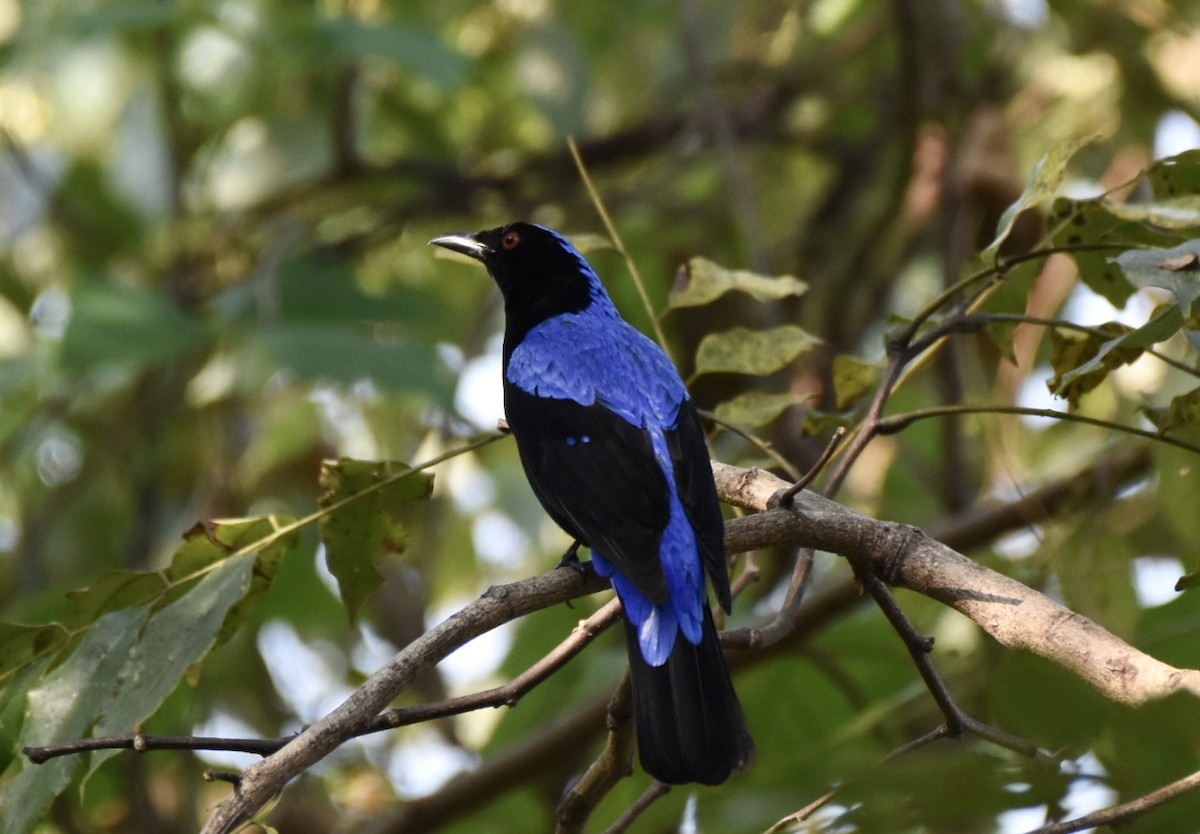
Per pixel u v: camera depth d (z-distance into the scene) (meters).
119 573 7.69
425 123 16.91
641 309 15.69
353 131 15.66
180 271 15.95
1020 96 14.27
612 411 8.85
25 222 16.19
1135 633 9.88
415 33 13.77
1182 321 6.83
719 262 15.62
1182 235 8.18
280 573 14.30
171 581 7.85
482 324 16.06
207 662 13.19
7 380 12.88
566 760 11.86
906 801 5.30
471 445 8.14
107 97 15.73
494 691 6.91
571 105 15.91
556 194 16.09
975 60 15.94
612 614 7.38
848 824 5.42
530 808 13.58
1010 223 7.66
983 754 5.49
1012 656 5.73
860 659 11.37
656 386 8.97
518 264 10.99
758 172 16.25
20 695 7.79
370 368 11.98
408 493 8.13
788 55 16.22
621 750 7.58
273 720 15.52
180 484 16.23
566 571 7.27
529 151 17.09
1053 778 5.31
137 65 15.73
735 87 16.22
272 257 13.75
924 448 15.27
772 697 11.55
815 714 11.59
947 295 7.75
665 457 8.40
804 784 9.46
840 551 7.30
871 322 15.03
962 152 13.60
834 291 14.96
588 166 16.03
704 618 7.52
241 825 6.20
